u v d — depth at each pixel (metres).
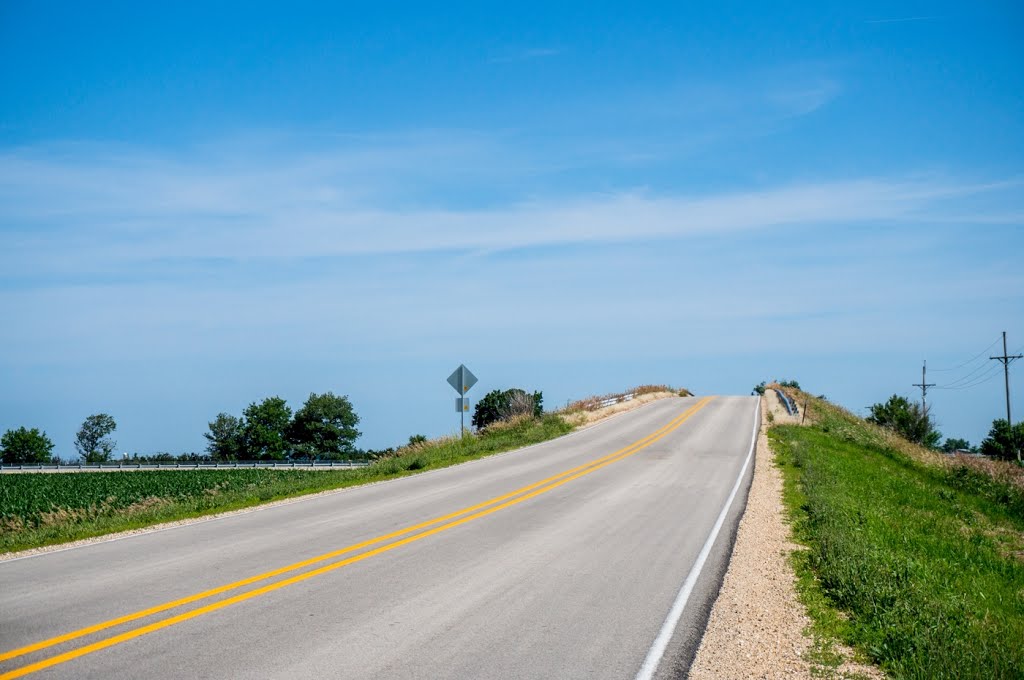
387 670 6.51
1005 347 54.88
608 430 34.41
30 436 103.56
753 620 8.27
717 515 14.82
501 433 33.31
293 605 8.43
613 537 12.62
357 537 12.56
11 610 8.16
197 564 10.50
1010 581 13.13
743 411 42.69
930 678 6.60
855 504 17.41
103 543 12.28
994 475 28.03
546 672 6.56
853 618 8.29
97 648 6.93
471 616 8.12
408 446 30.30
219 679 6.23
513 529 13.30
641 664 6.81
